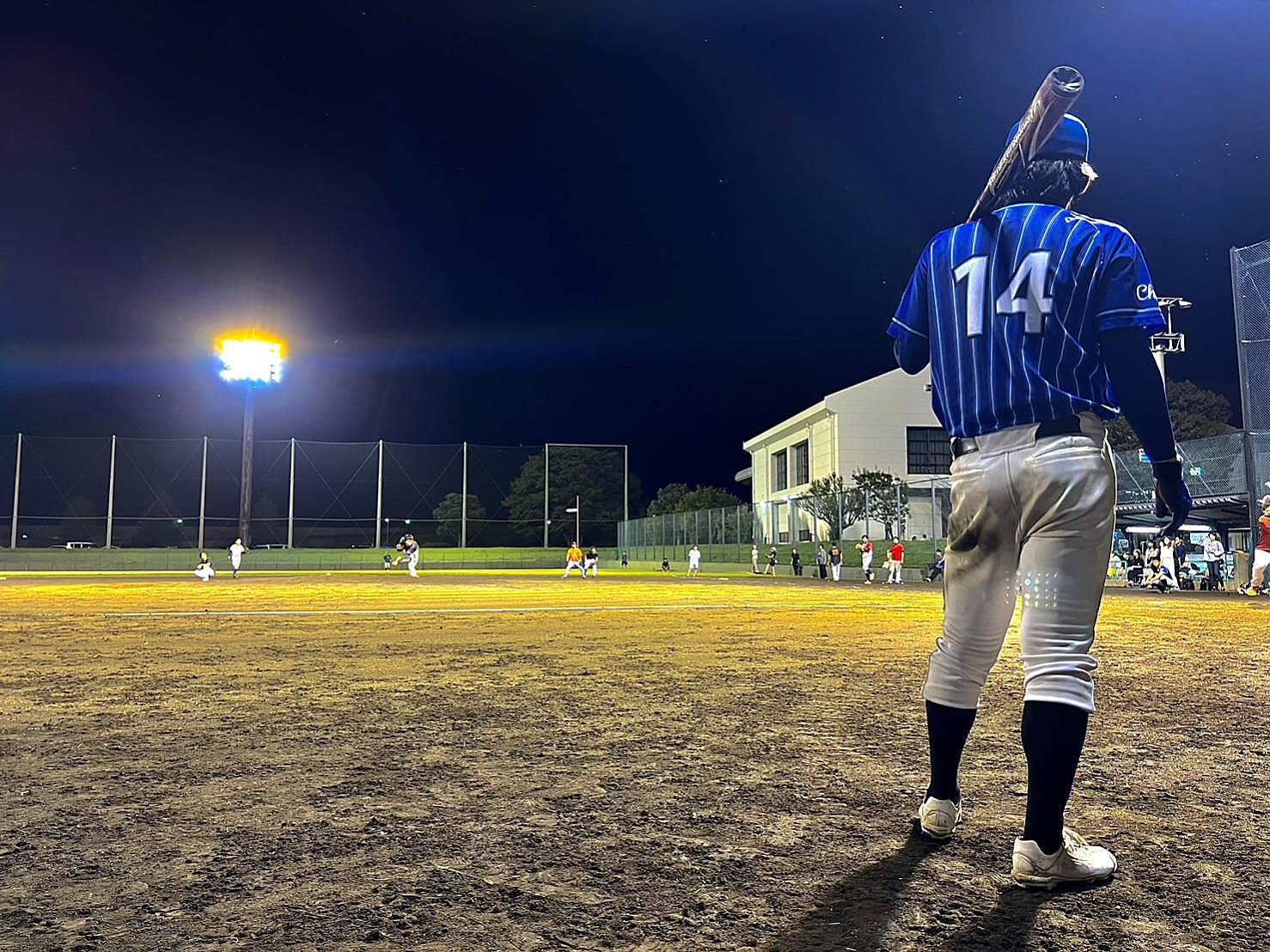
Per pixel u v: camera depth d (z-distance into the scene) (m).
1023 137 2.21
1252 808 2.49
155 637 7.61
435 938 1.63
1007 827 2.31
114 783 2.73
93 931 1.65
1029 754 1.94
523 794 2.62
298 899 1.81
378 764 2.99
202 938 1.62
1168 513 2.22
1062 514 2.03
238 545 34.66
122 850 2.11
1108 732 3.50
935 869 2.01
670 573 42.56
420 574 38.88
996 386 2.14
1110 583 23.75
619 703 4.22
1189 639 7.09
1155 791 2.65
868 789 2.68
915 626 8.88
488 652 6.41
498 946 1.59
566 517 54.62
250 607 12.05
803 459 60.31
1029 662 2.03
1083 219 2.16
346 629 8.48
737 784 2.73
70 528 45.34
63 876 1.93
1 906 1.77
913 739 3.40
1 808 2.46
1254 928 1.69
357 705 4.14
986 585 2.18
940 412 2.35
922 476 53.03
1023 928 1.69
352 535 49.72
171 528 46.72
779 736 3.45
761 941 1.63
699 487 78.56
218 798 2.56
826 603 13.41
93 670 5.38
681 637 7.64
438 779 2.78
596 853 2.10
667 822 2.34
